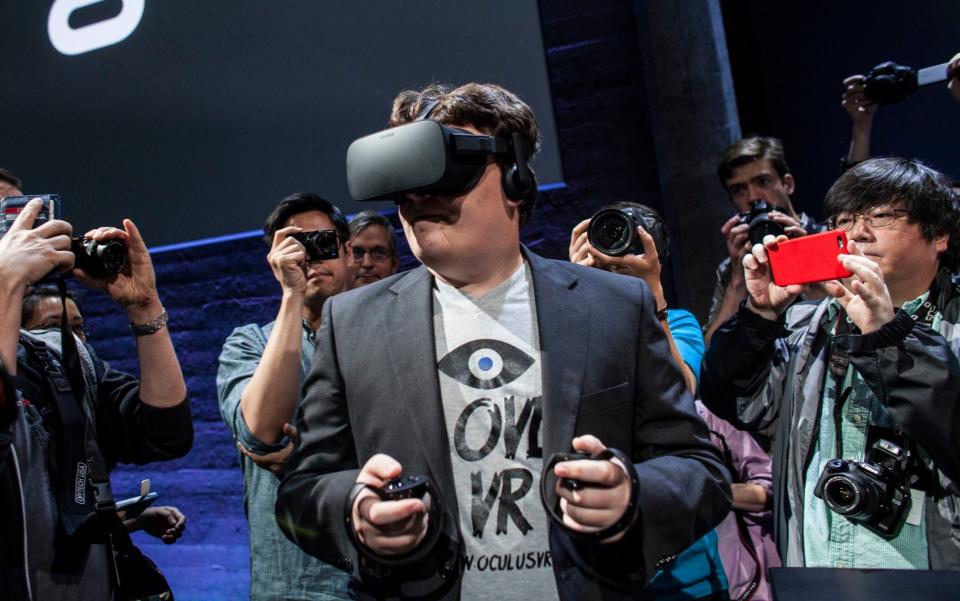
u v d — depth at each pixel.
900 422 0.98
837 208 1.15
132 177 2.53
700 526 0.77
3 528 1.01
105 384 1.32
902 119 2.09
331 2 2.30
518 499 0.78
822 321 1.17
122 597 1.20
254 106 2.39
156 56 2.49
